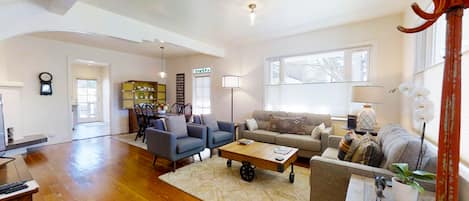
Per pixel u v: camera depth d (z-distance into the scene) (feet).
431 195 4.34
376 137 8.66
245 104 17.03
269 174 9.62
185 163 11.22
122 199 7.54
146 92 22.22
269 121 14.11
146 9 10.00
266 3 9.46
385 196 4.11
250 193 7.89
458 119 2.25
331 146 9.58
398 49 10.84
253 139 13.10
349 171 5.50
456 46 2.22
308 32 13.65
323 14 10.79
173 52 20.21
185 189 8.23
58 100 16.02
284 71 14.96
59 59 16.06
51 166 10.77
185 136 12.12
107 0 9.08
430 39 7.70
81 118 27.30
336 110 12.89
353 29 12.10
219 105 18.93
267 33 13.91
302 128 12.51
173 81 23.27
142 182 8.90
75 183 8.80
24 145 12.40
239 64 17.28
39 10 8.20
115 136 18.61
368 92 9.65
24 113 14.35
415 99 4.55
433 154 4.90
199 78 21.01
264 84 15.78
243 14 10.68
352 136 7.36
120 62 20.13
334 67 12.96
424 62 8.29
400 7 10.05
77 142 16.19
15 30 7.67
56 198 7.57
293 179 8.81
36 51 14.92
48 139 15.47
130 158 12.17
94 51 18.17
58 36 14.75
